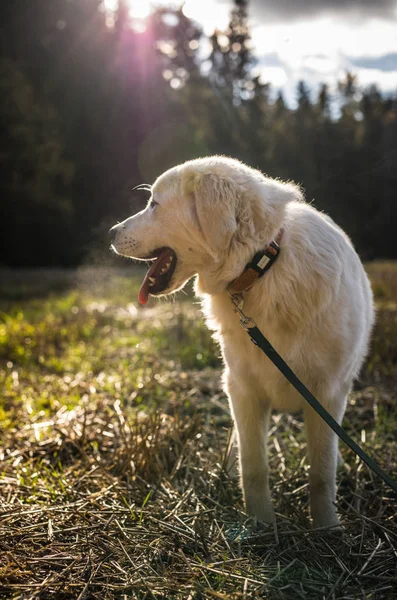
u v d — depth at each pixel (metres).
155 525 3.01
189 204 3.00
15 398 5.43
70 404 5.18
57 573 2.53
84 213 30.45
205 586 2.49
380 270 12.79
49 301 12.76
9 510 3.09
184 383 5.72
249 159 28.95
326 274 2.97
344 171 23.92
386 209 22.31
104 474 3.62
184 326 8.12
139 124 31.73
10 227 24.89
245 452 3.27
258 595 2.43
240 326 3.10
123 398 5.30
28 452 4.10
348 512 3.16
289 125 30.25
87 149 31.36
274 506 3.37
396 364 6.31
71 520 3.02
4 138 23.94
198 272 3.18
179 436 4.12
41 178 25.44
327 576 2.62
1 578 2.47
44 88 29.34
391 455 3.96
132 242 3.19
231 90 36.31
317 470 3.17
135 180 31.84
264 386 3.21
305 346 3.01
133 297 12.66
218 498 3.43
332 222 3.69
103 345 7.66
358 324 3.18
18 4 28.09
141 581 2.46
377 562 2.74
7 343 7.66
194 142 30.42
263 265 2.90
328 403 3.15
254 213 2.87
